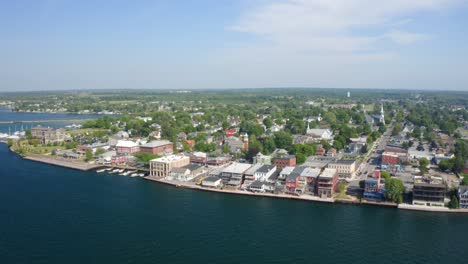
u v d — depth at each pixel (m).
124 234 189.50
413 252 173.38
